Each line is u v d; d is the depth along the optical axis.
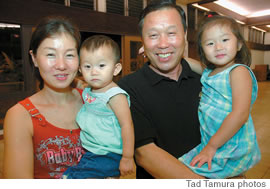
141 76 1.38
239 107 1.11
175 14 1.30
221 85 1.23
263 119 5.58
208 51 1.31
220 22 1.26
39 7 4.85
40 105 1.10
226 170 1.15
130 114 1.19
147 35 1.32
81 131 1.22
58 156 1.09
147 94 1.31
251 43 16.83
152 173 1.15
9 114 1.00
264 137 4.18
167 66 1.32
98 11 6.35
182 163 1.17
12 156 0.93
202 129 1.31
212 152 1.13
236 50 1.27
